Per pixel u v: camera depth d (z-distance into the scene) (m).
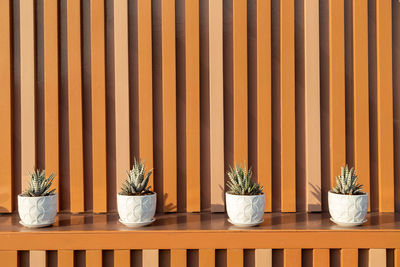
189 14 1.42
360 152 1.44
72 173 1.42
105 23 1.44
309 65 1.43
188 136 1.43
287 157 1.43
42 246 1.20
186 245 1.22
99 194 1.43
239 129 1.43
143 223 1.25
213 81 1.42
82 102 1.43
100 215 1.41
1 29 1.40
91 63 1.43
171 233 1.21
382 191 1.44
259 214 1.25
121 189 1.40
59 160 1.44
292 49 1.43
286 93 1.43
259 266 1.23
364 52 1.43
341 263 1.23
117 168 1.42
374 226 1.26
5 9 1.40
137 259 1.25
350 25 1.46
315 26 1.43
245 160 1.43
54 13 1.42
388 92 1.44
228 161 1.45
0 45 1.40
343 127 1.43
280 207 1.46
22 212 1.24
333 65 1.43
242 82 1.43
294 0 1.45
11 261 1.20
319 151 1.43
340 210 1.25
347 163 1.46
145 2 1.42
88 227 1.25
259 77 1.43
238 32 1.43
